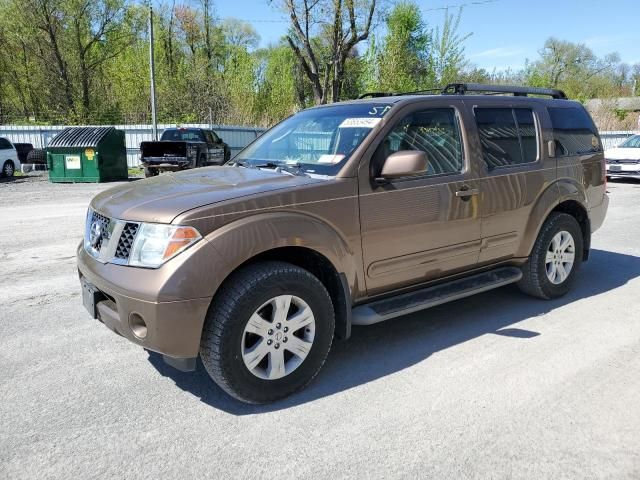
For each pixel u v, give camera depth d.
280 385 3.26
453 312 4.86
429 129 4.05
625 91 57.19
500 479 2.55
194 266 2.91
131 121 34.19
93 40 37.31
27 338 4.25
